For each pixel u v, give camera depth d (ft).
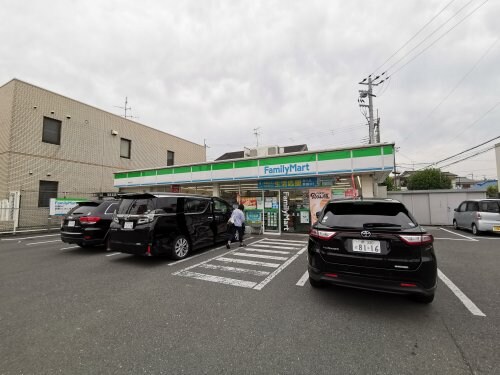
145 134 62.28
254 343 8.09
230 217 25.57
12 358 7.33
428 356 7.38
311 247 11.57
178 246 19.48
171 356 7.42
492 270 16.61
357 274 10.20
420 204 51.47
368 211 11.57
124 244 18.28
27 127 40.60
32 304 11.21
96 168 50.88
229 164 37.42
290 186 34.88
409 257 9.60
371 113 55.77
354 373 6.66
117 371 6.78
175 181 42.65
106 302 11.41
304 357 7.36
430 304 11.05
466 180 165.07
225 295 12.21
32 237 33.30
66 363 7.12
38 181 41.81
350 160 29.45
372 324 9.30
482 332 8.70
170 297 11.98
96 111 51.44
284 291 12.71
